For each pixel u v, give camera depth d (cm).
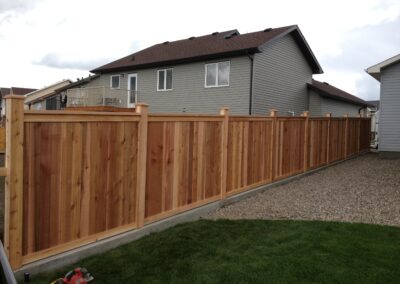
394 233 475
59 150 372
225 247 428
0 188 772
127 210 455
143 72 2042
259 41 1648
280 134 829
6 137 329
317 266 370
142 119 466
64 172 378
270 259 389
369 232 480
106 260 389
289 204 655
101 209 420
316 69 2091
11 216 329
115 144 434
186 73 1844
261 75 1658
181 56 1828
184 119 544
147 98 2030
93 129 407
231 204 658
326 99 2127
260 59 1647
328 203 659
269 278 344
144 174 472
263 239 456
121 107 1961
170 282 337
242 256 399
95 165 411
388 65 1264
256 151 743
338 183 845
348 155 1277
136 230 464
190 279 343
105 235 425
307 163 962
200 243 443
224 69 1698
